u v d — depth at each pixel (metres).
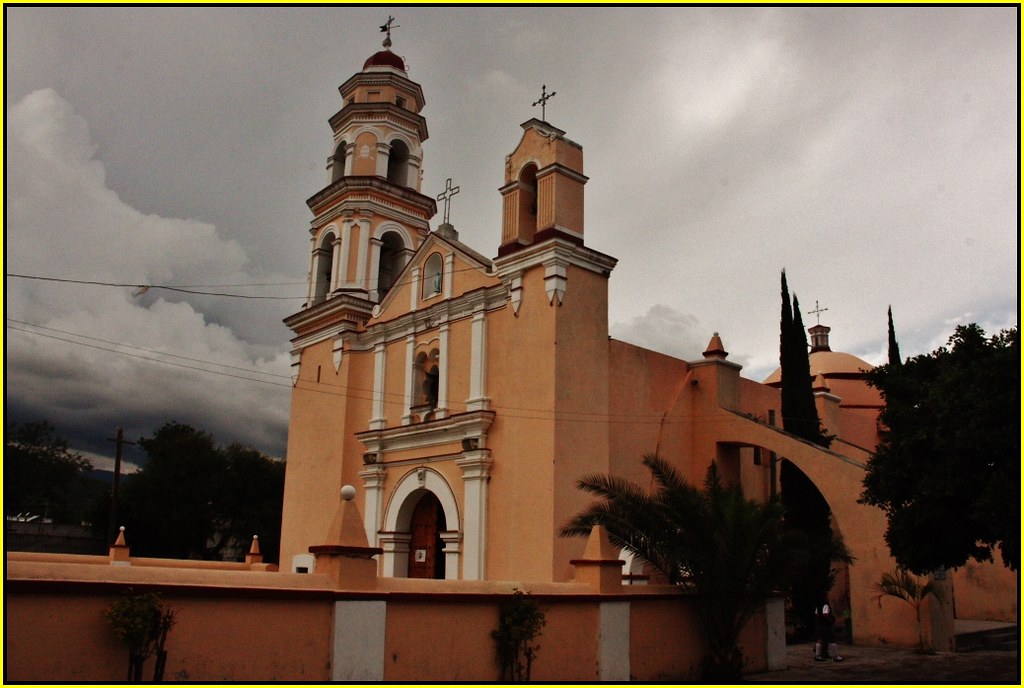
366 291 28.80
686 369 25.36
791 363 26.33
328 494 27.11
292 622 10.81
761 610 17.36
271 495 56.34
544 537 19.78
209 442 55.88
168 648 9.66
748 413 27.75
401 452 24.98
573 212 22.30
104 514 52.06
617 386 22.62
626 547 16.00
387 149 30.61
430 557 24.06
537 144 23.09
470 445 22.17
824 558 20.02
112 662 9.27
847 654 19.55
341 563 11.44
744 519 15.75
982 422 13.02
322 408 28.45
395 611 11.88
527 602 13.18
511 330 22.39
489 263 23.91
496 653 12.93
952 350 14.91
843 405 36.81
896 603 20.44
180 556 54.34
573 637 14.01
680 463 24.02
